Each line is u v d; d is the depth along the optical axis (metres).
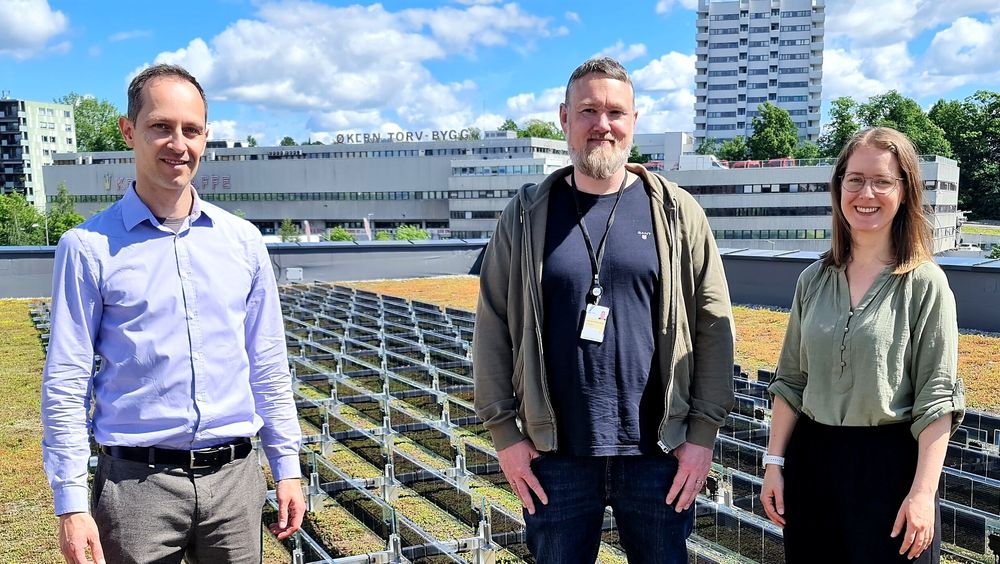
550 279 2.57
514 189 71.88
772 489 2.82
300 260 18.59
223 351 2.57
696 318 2.64
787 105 129.88
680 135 119.94
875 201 2.52
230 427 2.59
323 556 4.15
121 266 2.42
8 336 11.76
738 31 129.88
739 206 53.22
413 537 4.44
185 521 2.53
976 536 4.11
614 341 2.53
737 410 6.97
